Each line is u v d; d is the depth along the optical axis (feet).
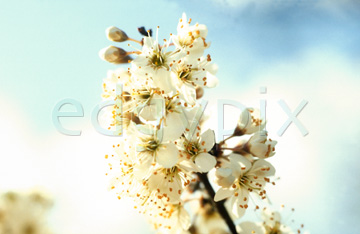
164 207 0.68
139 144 0.66
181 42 0.68
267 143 0.67
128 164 0.67
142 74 0.66
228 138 0.68
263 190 0.67
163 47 0.68
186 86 0.67
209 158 0.64
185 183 0.66
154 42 0.68
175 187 0.66
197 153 0.65
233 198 0.67
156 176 0.66
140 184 0.67
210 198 0.68
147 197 0.67
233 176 0.64
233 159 0.66
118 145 0.66
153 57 0.67
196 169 0.64
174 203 0.66
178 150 0.65
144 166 0.65
